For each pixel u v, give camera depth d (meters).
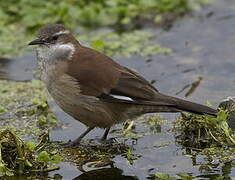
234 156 11.36
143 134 12.48
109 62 12.05
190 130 12.21
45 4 18.23
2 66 16.05
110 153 11.73
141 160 11.41
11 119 13.24
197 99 14.07
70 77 11.73
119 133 12.61
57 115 13.45
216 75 15.28
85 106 11.81
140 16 18.23
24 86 14.93
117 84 11.76
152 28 17.81
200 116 12.12
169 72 15.56
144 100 11.58
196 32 17.47
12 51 16.69
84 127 12.93
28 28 17.55
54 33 12.23
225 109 12.38
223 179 10.59
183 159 11.38
